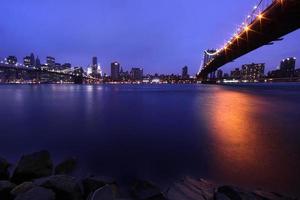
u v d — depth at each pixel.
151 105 45.12
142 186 8.38
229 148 15.36
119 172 11.33
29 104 47.16
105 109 38.88
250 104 45.91
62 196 7.02
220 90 111.06
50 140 17.95
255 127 22.62
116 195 7.67
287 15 43.09
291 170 11.34
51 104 47.09
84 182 8.26
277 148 15.12
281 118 28.44
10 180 8.96
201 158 13.29
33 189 6.77
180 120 27.50
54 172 10.32
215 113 33.41
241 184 9.88
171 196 8.38
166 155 13.98
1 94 80.50
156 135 19.50
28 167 9.01
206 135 19.22
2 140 18.03
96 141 17.56
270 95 73.25
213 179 10.38
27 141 17.69
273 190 9.38
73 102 51.62
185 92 94.88
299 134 19.27
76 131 21.38
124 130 21.72
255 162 12.51
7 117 30.20
